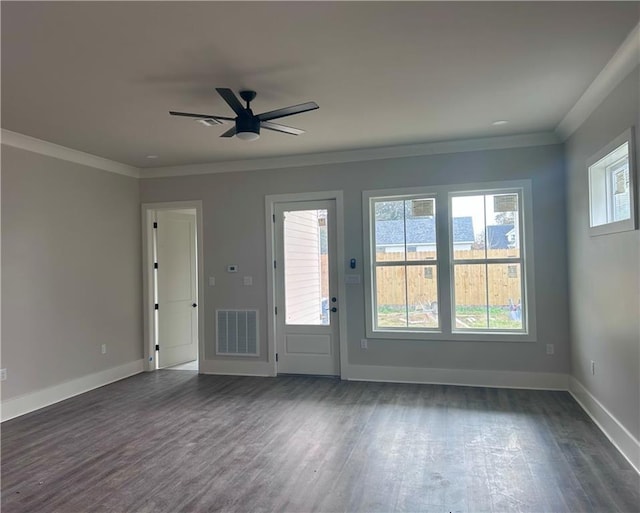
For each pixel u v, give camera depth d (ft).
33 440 11.82
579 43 8.84
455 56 9.32
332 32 8.21
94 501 8.75
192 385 17.10
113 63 9.28
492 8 7.52
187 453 10.84
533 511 8.11
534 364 15.56
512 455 10.34
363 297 17.25
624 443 10.19
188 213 21.48
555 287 15.34
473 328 16.33
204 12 7.41
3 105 11.60
